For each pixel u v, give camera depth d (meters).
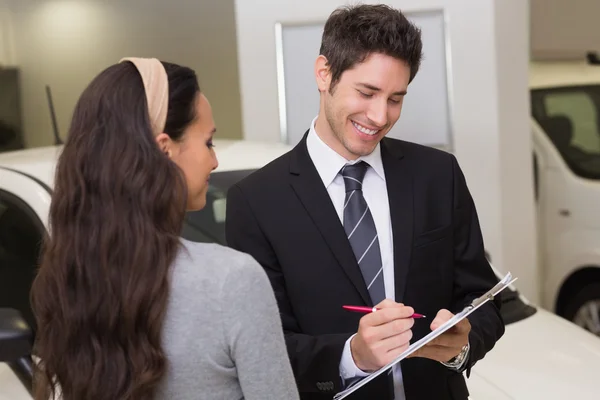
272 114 4.62
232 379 1.35
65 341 1.32
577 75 5.59
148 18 7.92
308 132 1.97
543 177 5.04
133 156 1.32
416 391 1.86
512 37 4.45
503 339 2.95
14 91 8.22
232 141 3.59
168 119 1.38
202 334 1.30
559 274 4.92
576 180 4.88
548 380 2.63
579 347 2.87
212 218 2.82
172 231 1.35
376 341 1.61
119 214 1.30
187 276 1.32
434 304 1.87
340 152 1.90
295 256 1.85
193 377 1.31
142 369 1.28
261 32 4.58
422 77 4.45
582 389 2.57
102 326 1.30
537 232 5.03
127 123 1.33
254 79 4.62
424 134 4.49
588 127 5.20
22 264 2.62
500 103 4.37
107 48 8.07
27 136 8.35
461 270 1.95
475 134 4.41
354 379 1.75
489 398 2.50
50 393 1.43
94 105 1.35
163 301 1.29
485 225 4.44
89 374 1.30
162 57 7.94
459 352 1.72
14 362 2.42
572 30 6.70
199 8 7.77
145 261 1.29
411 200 1.89
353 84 1.76
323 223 1.85
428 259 1.87
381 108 1.76
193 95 1.42
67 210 1.33
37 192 2.66
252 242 1.89
